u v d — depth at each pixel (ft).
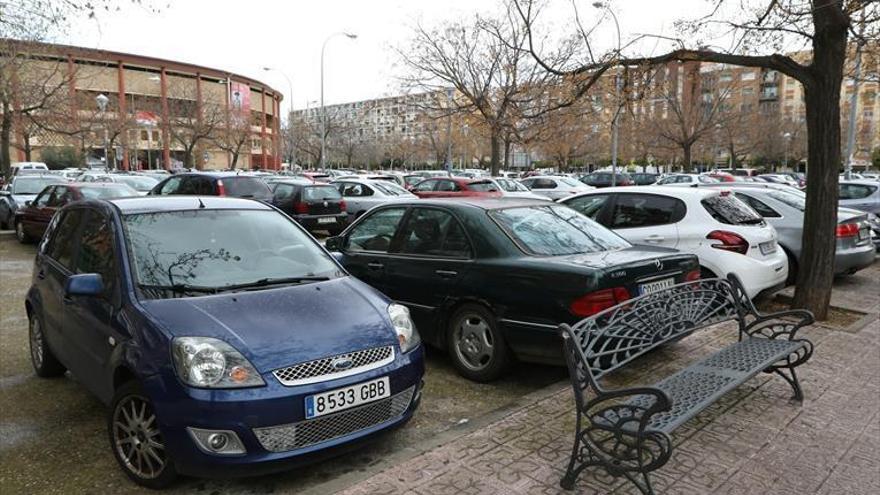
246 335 10.78
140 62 204.33
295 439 10.44
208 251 13.53
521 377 17.01
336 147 208.74
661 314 13.56
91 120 117.29
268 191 46.73
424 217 18.20
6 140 87.81
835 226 21.80
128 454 11.30
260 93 254.27
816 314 21.91
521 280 15.19
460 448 12.07
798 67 21.75
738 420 13.35
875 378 15.92
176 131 169.78
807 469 11.30
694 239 22.30
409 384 11.90
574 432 12.74
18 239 45.03
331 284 13.41
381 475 11.03
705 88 103.60
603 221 24.75
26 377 16.79
